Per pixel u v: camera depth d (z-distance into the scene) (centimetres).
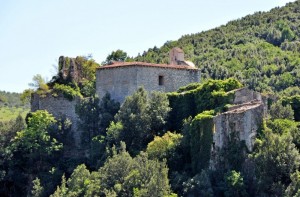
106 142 11675
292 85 17312
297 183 8281
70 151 12888
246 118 9688
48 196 11400
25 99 16238
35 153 12419
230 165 9650
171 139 10856
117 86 13200
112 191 9231
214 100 11319
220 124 9962
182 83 13550
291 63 19075
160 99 11975
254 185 9025
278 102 10819
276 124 9956
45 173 12138
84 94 14075
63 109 13688
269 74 18688
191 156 10419
